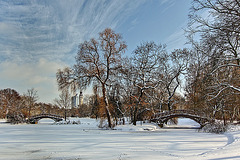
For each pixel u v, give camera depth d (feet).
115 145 41.09
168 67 121.49
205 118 92.58
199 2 42.50
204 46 46.44
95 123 134.41
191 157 26.03
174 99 123.24
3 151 35.70
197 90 63.05
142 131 81.10
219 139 48.21
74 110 260.83
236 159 20.83
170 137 56.59
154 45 107.45
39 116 168.66
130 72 100.27
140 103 98.99
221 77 55.31
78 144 43.06
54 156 31.12
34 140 50.39
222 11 40.19
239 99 65.98
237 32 38.45
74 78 85.76
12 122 147.13
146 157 28.35
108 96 104.27
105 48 90.12
